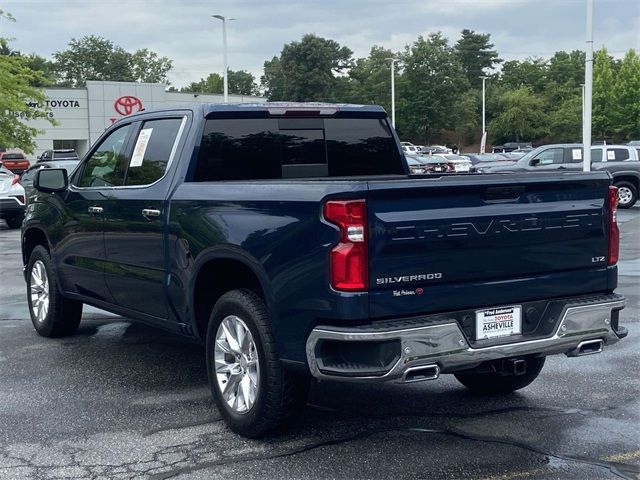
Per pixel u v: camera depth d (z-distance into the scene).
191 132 5.66
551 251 4.79
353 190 4.17
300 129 6.12
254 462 4.59
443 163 33.75
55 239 7.18
